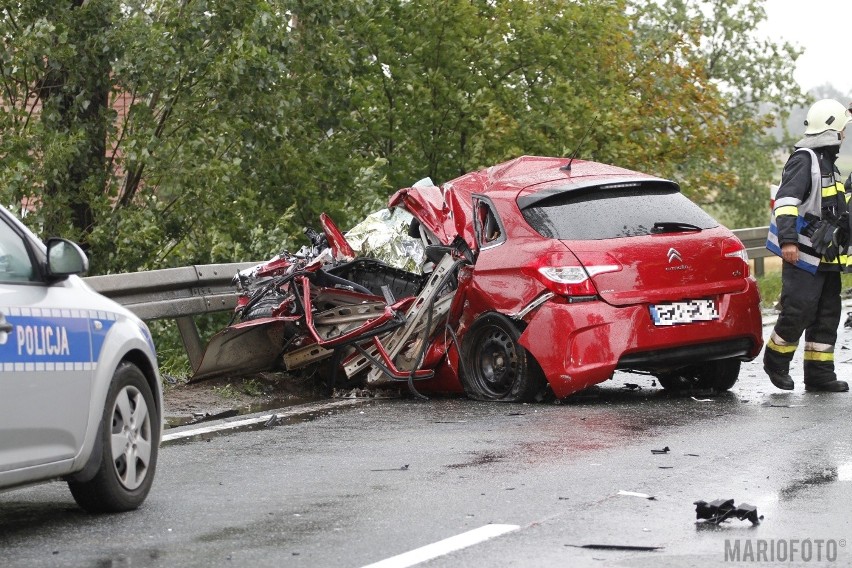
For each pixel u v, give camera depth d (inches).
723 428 380.8
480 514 273.1
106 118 810.2
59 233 780.6
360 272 525.3
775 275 1027.3
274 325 496.4
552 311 429.7
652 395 466.6
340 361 492.1
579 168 485.1
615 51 1096.8
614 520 265.4
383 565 231.9
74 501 303.0
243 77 801.6
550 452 346.6
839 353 580.4
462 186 496.4
